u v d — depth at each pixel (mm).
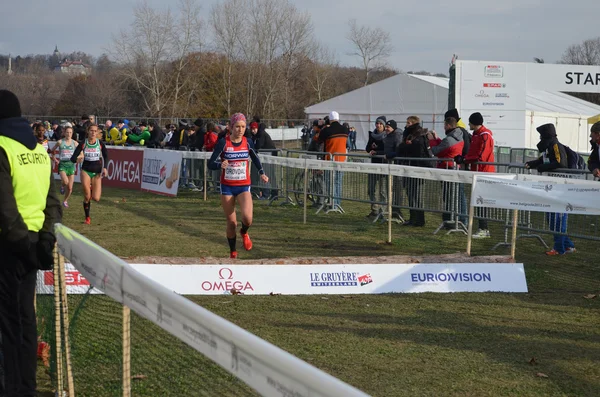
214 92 91438
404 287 12570
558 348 9312
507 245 17125
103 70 107875
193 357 5094
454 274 12805
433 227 20406
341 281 12445
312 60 109562
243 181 14422
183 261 12234
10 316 7039
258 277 12289
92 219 22062
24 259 7020
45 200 7383
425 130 20547
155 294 4629
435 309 11344
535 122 49750
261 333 9758
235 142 14312
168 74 90000
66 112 92312
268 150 27406
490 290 12727
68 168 24422
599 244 17469
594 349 9289
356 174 21828
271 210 24359
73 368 6938
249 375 3494
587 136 56531
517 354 9016
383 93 76250
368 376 8062
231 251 14945
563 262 15312
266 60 95188
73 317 7176
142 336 5895
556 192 13344
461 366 8492
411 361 8641
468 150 20094
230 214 14562
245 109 92750
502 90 34594
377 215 21609
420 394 7547
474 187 13906
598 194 13023
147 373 5742
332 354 8844
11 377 7066
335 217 22609
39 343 8555
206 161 27547
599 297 12250
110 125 44375
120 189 33094
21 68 123062
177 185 29391
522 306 11633
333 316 10781
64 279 6984
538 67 38562
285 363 3148
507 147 33344
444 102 72688
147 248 16531
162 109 87250
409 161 20594
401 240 17953
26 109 95188
